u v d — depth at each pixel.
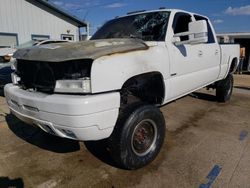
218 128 4.49
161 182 2.80
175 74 3.66
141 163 3.03
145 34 3.78
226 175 2.91
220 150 3.57
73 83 2.48
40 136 4.19
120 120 2.77
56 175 2.98
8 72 6.54
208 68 4.83
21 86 3.16
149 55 3.08
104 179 2.88
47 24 16.95
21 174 3.01
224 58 5.55
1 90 7.10
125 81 2.72
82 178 2.91
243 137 4.06
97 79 2.46
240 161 3.25
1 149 3.70
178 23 3.95
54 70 2.60
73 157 3.43
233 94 7.83
